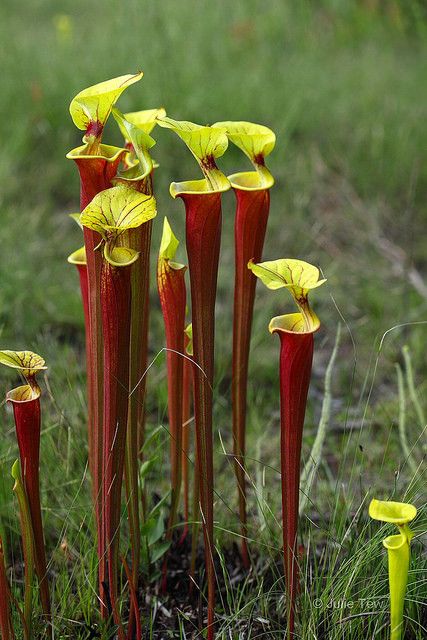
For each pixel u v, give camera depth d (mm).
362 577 2861
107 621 2768
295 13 8172
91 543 2982
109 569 2705
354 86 7152
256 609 2908
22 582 2965
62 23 7785
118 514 2682
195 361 2680
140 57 6711
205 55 7285
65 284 4609
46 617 2771
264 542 2998
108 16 8688
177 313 2797
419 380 3945
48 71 6848
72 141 6254
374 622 2816
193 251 2633
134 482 2715
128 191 2539
